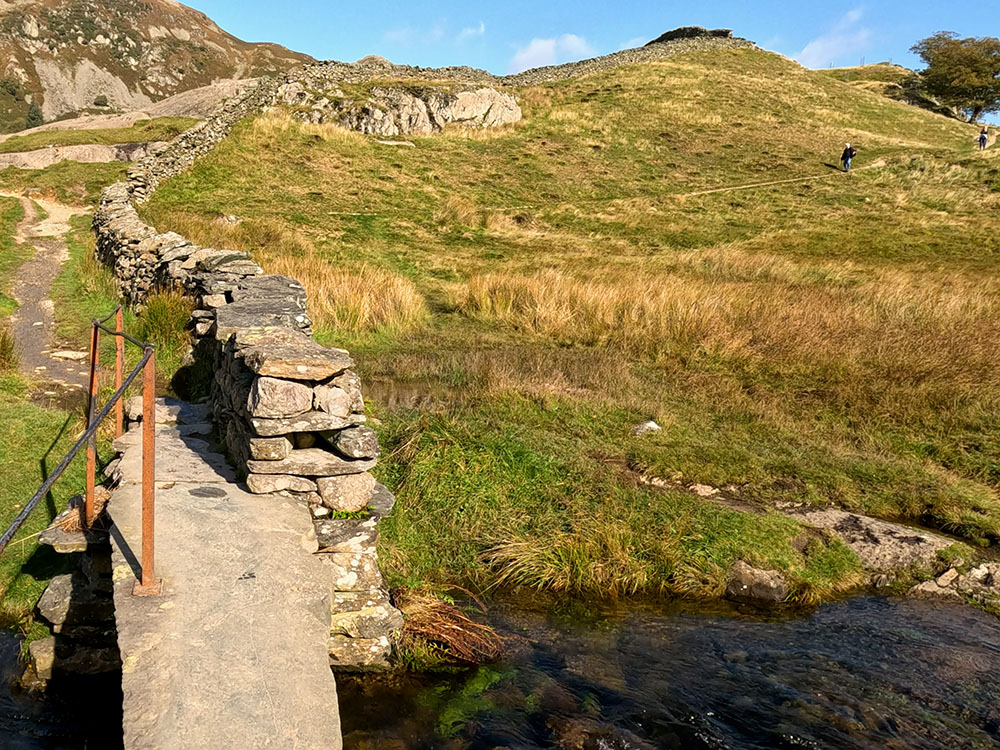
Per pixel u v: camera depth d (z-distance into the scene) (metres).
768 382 11.35
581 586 6.29
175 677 3.14
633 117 40.34
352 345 12.77
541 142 35.84
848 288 18.08
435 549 6.62
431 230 23.95
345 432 4.98
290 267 15.05
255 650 3.38
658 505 7.22
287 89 32.34
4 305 12.32
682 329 13.38
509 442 8.05
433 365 11.60
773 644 5.52
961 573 6.62
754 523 7.04
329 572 4.24
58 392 8.64
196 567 3.97
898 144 39.97
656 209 28.92
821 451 8.92
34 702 4.43
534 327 14.23
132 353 10.23
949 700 4.86
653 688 4.87
